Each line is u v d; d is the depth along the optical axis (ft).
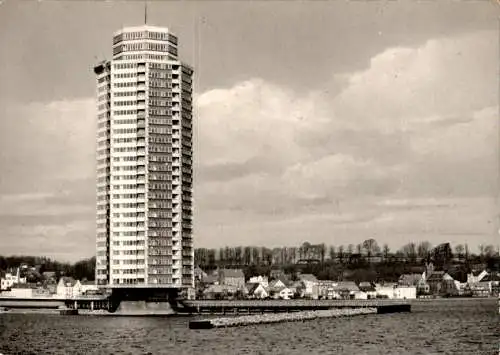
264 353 534.78
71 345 598.34
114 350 569.64
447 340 609.01
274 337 629.92
